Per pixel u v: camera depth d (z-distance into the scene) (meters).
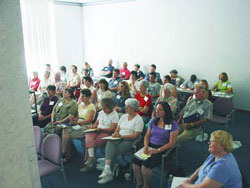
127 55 7.89
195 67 6.31
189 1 6.08
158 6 6.73
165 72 6.99
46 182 2.91
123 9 7.64
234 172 1.69
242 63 5.51
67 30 8.69
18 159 1.10
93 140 3.12
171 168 2.81
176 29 6.48
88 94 3.55
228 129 4.61
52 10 8.14
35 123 4.00
